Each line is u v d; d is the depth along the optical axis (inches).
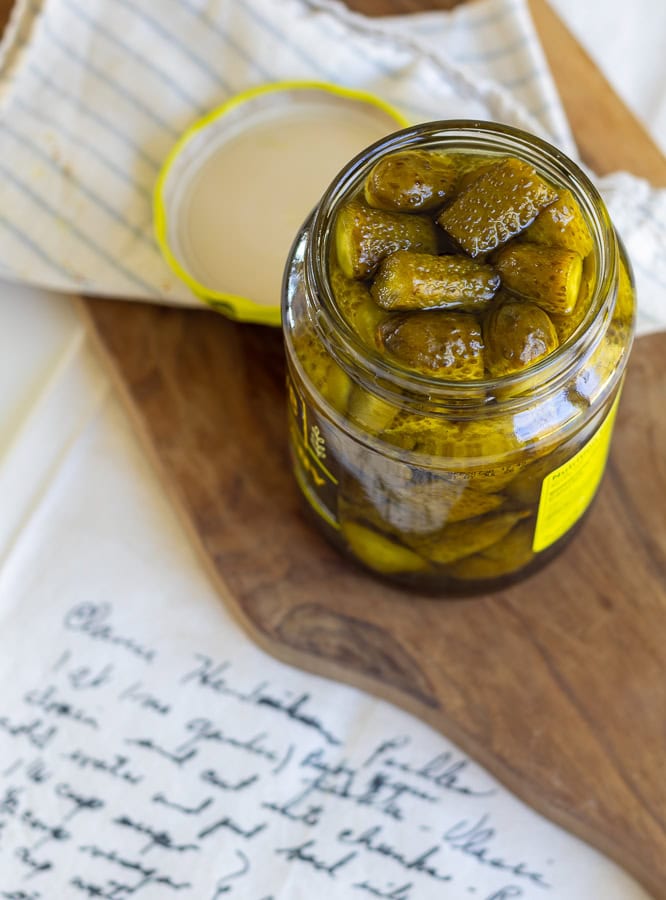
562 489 17.3
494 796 19.6
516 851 19.3
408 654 19.8
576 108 22.7
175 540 21.2
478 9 22.8
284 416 21.2
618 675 19.5
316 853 19.3
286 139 21.8
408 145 16.6
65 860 19.4
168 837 19.5
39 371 22.4
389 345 15.4
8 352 22.5
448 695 19.5
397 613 20.1
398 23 23.0
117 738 20.1
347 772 19.8
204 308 21.8
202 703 20.2
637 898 19.0
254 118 22.0
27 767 19.9
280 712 20.2
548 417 16.0
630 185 21.4
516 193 15.5
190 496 20.8
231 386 21.5
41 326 22.6
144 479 21.5
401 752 19.9
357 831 19.4
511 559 18.3
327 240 16.1
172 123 22.4
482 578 18.8
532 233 15.7
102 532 21.2
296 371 16.9
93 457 21.7
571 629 19.8
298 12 22.8
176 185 21.7
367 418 16.0
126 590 20.9
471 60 22.9
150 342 21.7
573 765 19.0
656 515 20.4
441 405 15.4
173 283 21.5
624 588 20.0
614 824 18.7
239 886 19.2
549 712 19.3
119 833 19.5
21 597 20.9
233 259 21.1
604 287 15.4
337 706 20.2
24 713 20.2
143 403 21.3
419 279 15.4
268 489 20.8
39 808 19.7
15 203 22.0
